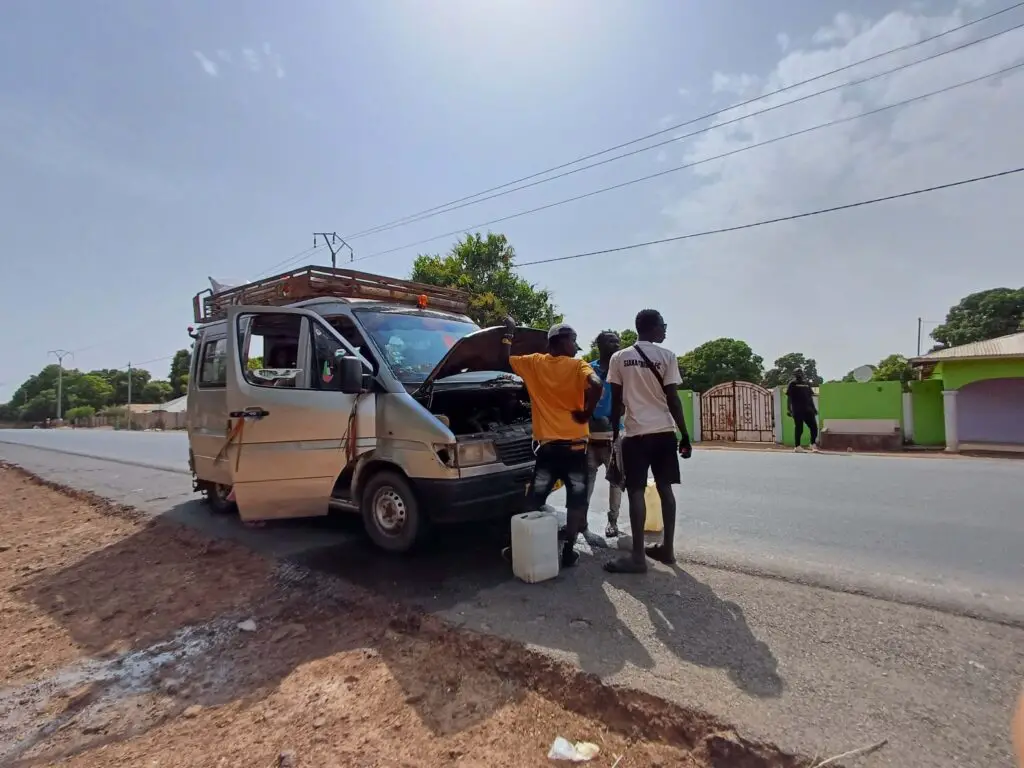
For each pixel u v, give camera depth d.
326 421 4.73
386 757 2.33
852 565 4.26
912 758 2.08
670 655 2.88
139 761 2.46
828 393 15.80
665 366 4.14
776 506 6.45
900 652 2.88
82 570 5.29
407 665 3.06
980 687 2.54
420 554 4.86
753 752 2.16
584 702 2.59
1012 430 14.60
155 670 3.31
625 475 4.28
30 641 3.84
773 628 3.18
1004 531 5.23
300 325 5.25
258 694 2.93
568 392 4.25
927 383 15.09
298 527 6.06
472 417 5.49
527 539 4.02
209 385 6.35
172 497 8.35
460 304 7.24
